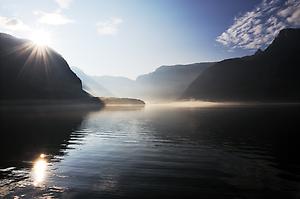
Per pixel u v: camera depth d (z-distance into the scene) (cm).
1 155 2227
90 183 1496
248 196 1300
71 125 4534
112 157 2127
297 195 1304
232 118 5984
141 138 3103
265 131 3538
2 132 3616
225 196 1302
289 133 3288
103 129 3975
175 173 1675
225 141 2816
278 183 1470
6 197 1299
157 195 1318
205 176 1609
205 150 2370
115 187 1426
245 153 2214
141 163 1931
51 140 2973
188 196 1305
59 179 1570
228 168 1777
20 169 1791
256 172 1677
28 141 2908
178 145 2630
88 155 2205
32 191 1377
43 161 2006
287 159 1981
